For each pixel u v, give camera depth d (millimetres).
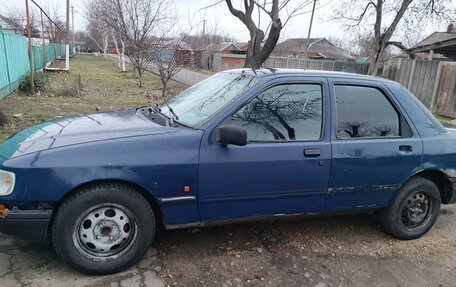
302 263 3559
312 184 3553
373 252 3881
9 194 2838
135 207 3096
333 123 3631
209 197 3275
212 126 3252
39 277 3045
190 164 3148
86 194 2943
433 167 4027
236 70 4121
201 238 3832
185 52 19297
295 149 3436
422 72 16203
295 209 3613
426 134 4027
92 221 3037
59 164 2859
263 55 11031
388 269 3596
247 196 3385
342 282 3326
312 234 4125
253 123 3381
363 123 3779
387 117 3912
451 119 14203
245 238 3900
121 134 3168
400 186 3947
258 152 3320
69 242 2967
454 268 3703
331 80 3711
